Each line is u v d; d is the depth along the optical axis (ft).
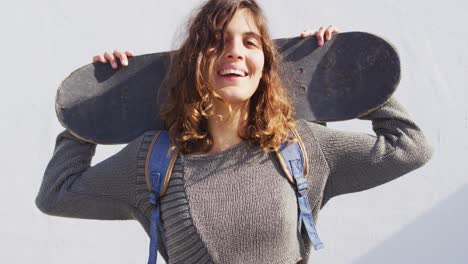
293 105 5.85
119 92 5.99
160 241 5.39
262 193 4.98
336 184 5.32
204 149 5.24
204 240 4.90
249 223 4.89
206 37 5.17
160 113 5.67
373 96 5.63
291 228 5.05
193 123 5.25
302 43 5.91
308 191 5.24
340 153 5.20
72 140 5.86
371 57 5.70
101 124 5.92
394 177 5.28
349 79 5.76
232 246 4.91
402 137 5.29
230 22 5.15
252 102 5.37
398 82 5.54
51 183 5.50
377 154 5.16
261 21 5.30
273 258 4.97
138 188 5.24
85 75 5.97
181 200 5.02
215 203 4.96
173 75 5.58
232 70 5.07
